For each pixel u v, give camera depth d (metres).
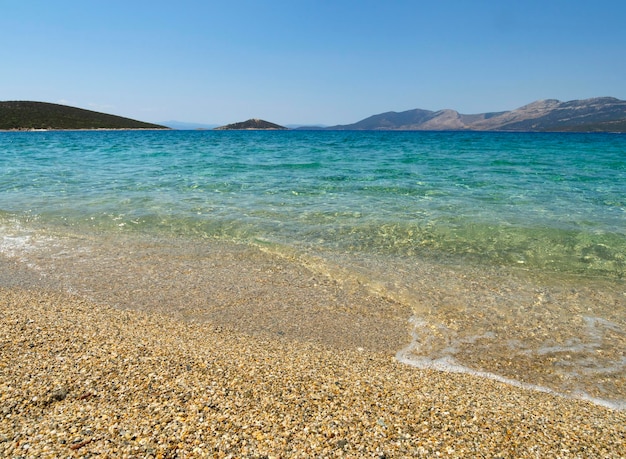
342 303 7.52
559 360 5.89
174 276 8.58
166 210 13.66
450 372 5.51
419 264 9.41
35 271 8.70
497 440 3.96
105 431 3.72
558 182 19.19
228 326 6.59
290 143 53.28
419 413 4.36
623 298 7.81
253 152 36.72
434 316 7.11
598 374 5.57
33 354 5.04
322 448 3.70
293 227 11.97
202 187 17.64
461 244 10.66
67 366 4.81
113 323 6.31
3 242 10.56
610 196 15.90
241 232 11.55
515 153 35.84
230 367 5.11
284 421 4.05
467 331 6.64
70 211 13.53
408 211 13.59
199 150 39.03
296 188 17.52
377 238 11.09
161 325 6.44
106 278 8.40
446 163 27.17
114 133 94.44
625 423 4.45
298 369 5.22
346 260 9.61
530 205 14.38
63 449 3.45
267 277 8.60
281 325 6.70
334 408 4.35
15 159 29.44
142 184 18.34
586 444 3.98
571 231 11.39
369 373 5.27
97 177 20.39
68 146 43.94
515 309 7.37
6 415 3.88
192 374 4.85
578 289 8.20
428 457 3.66
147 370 4.85
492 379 5.38
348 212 13.49
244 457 3.51
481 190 17.16
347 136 85.00
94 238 11.00
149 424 3.85
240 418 4.05
